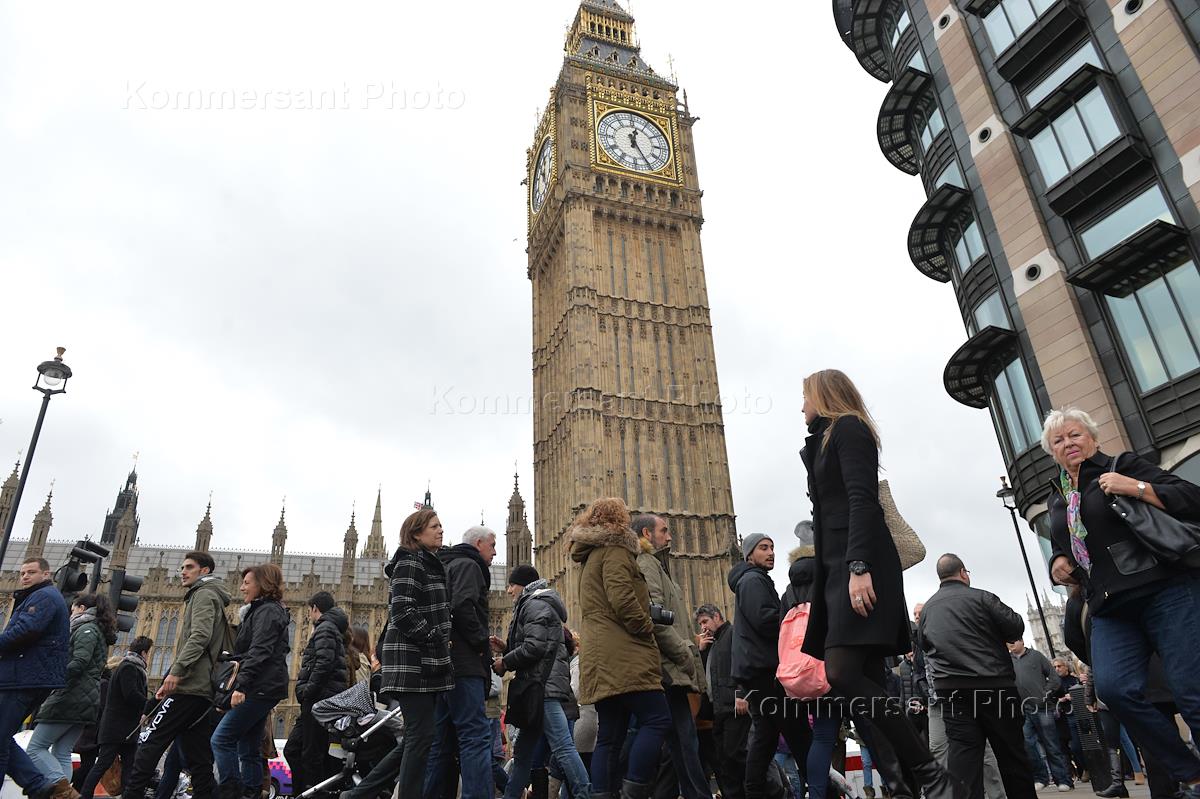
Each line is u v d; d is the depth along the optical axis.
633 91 65.38
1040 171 24.05
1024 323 23.64
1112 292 21.48
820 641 5.25
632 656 6.42
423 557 7.16
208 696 8.49
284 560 71.75
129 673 9.77
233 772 8.46
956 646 6.63
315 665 9.62
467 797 6.95
